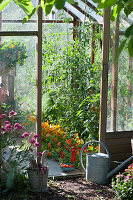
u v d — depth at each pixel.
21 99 3.51
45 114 5.31
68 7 5.80
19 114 3.49
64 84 5.27
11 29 3.44
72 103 5.09
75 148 4.08
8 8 3.40
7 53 3.43
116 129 3.96
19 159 3.45
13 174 3.16
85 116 4.86
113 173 3.46
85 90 5.02
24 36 3.47
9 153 3.43
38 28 3.48
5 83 3.44
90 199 3.08
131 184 3.06
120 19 3.89
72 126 4.95
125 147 4.01
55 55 5.41
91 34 5.29
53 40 5.59
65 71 5.31
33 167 3.23
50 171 3.85
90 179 3.55
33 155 3.31
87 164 3.58
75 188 3.37
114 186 3.24
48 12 1.07
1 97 3.42
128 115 4.05
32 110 3.54
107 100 3.89
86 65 5.08
